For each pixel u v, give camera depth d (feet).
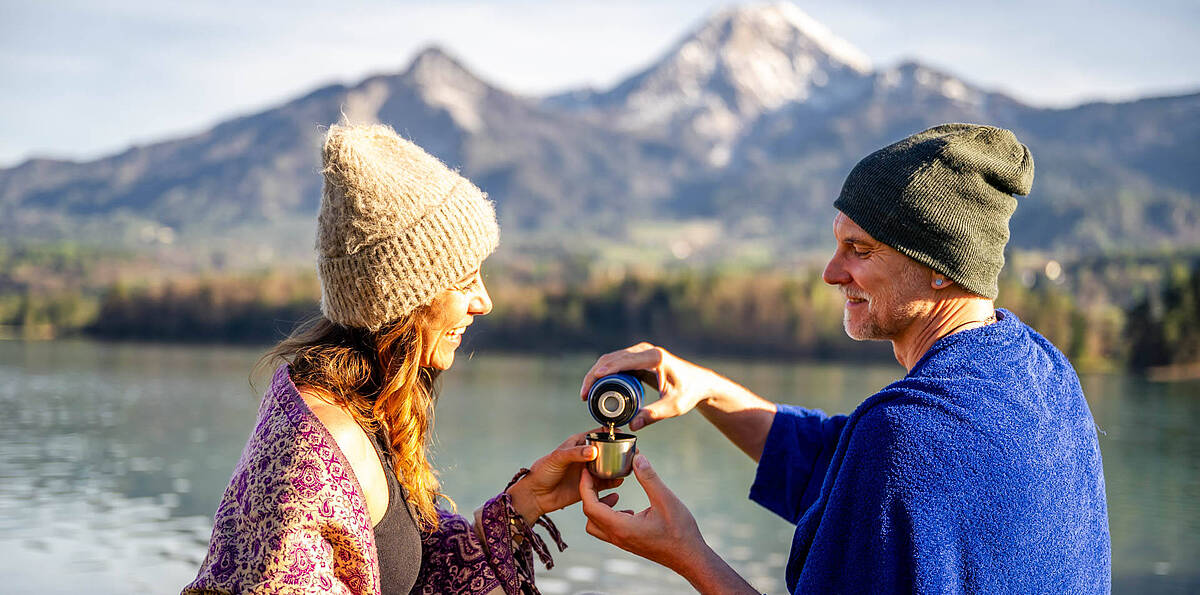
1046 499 5.51
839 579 5.45
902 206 5.96
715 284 308.81
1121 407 148.25
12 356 255.91
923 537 5.25
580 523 52.31
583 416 135.85
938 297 6.14
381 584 6.23
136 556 43.88
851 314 6.48
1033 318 238.89
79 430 104.47
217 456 84.43
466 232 6.48
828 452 7.72
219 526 5.73
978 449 5.38
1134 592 41.16
